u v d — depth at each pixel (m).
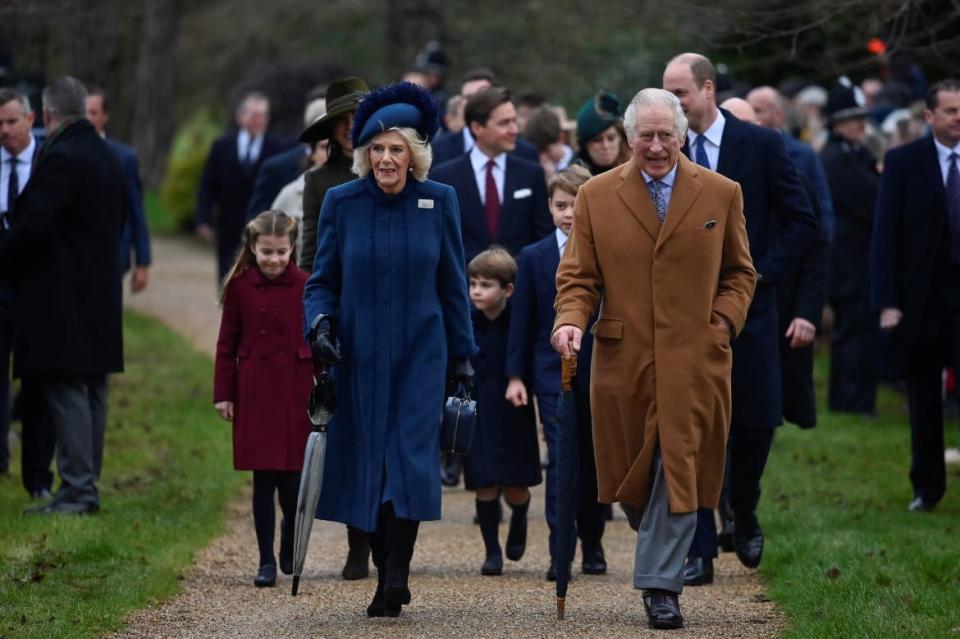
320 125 15.96
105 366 17.92
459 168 18.33
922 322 18.34
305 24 65.00
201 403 27.30
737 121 15.05
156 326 37.34
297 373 15.28
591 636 12.42
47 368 17.58
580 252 12.92
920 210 18.31
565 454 12.78
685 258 12.71
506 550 15.95
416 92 13.12
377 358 12.90
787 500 19.30
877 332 26.89
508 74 48.38
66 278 17.69
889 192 18.48
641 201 12.83
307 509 12.55
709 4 29.00
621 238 12.80
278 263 15.35
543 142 20.88
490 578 15.33
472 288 15.77
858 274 26.73
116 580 14.42
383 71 58.59
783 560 15.46
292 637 12.46
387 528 12.88
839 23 25.06
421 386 12.89
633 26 44.25
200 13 69.31
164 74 66.94
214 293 43.75
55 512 17.66
